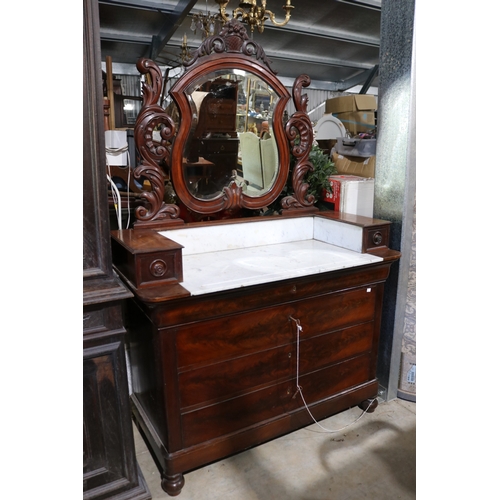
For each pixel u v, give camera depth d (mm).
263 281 1518
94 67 1177
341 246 2031
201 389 1547
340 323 1852
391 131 1913
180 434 1536
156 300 1320
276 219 2107
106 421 1370
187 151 1838
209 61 1784
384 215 2018
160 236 1629
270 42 5926
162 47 5312
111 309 1298
